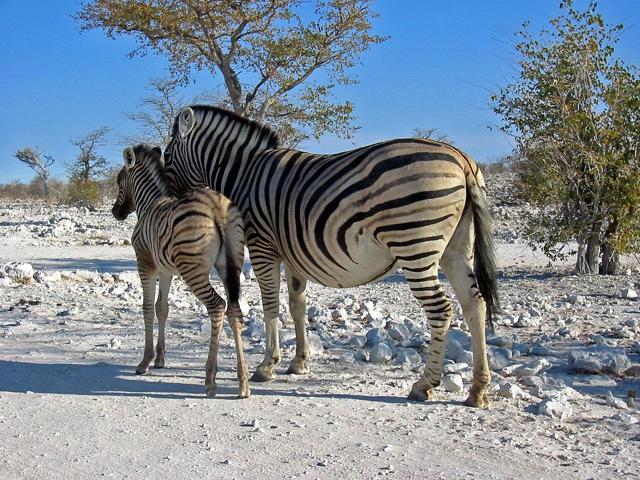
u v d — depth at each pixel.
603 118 13.36
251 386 6.38
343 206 5.68
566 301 11.13
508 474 4.26
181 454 4.60
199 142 7.17
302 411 5.52
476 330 5.66
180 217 5.91
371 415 5.42
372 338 8.03
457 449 4.68
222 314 5.97
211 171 7.06
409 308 10.88
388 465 4.40
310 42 23.59
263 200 6.40
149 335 6.80
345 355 7.48
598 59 13.50
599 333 8.65
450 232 5.52
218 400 5.86
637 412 5.55
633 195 12.83
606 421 5.27
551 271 14.62
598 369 6.80
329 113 25.28
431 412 5.50
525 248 19.11
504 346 7.70
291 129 25.56
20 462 4.47
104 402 5.79
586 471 4.30
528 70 13.73
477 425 5.18
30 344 8.07
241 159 6.90
